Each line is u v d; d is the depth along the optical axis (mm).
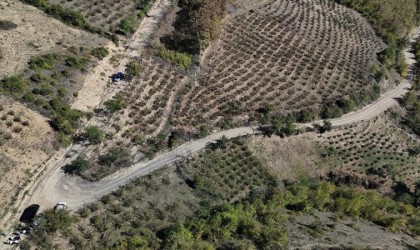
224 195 78938
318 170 93000
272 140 92438
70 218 65000
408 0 149250
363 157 97750
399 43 134000
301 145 94438
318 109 100750
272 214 72312
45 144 73500
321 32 121250
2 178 66812
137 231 65688
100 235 64125
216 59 102000
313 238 68188
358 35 126688
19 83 77625
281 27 117125
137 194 72562
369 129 102938
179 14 108250
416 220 83750
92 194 70562
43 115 76375
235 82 98312
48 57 84875
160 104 87750
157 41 99938
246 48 107250
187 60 96875
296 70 106500
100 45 93188
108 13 100625
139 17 103250
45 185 69188
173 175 78688
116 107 82562
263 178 85812
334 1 137000
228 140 87938
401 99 113938
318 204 79312
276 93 99562
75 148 75625
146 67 93062
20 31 89188
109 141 78562
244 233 67750
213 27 103188
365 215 80812
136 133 81625
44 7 96125
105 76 88875
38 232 62250
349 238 70312
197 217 70688
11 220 63312
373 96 110500
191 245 63094
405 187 96812
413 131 107938
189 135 85688
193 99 91562
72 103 80500
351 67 113438
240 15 116250
